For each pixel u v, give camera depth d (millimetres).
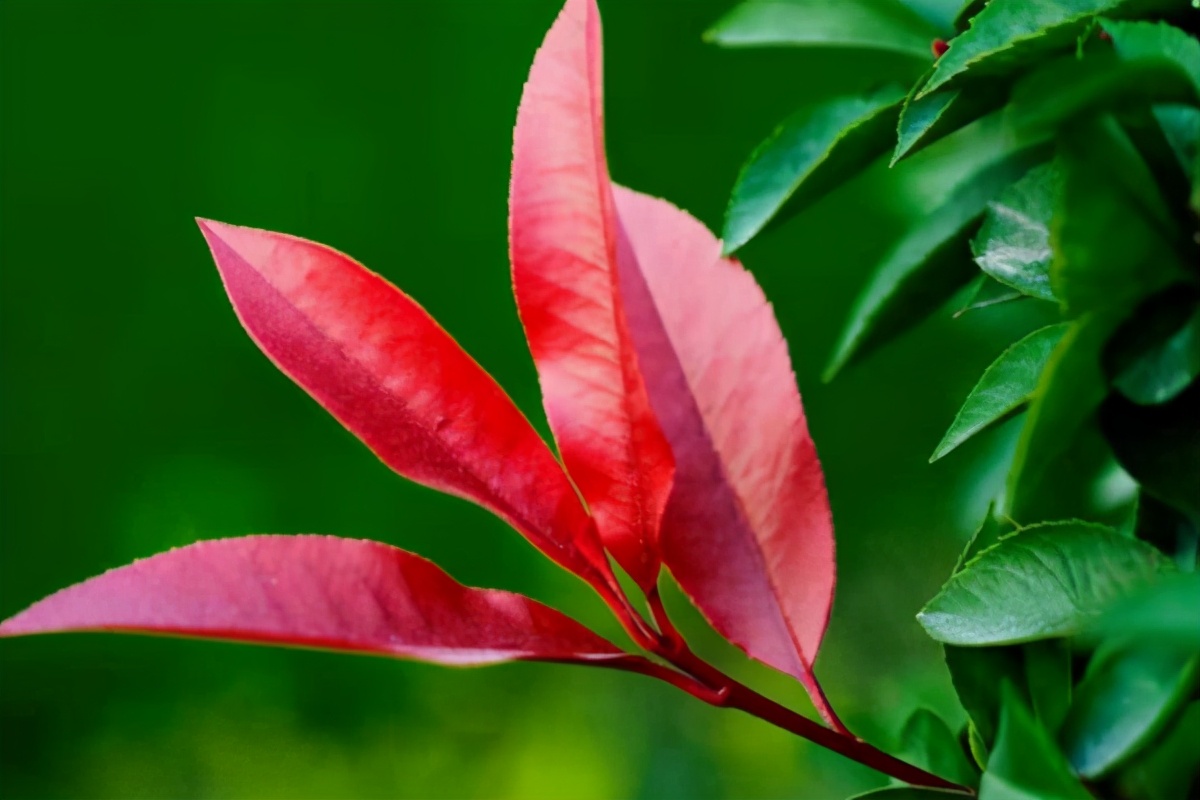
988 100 509
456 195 1491
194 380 1498
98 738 1400
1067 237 476
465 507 1404
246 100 1534
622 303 504
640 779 1273
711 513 514
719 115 1383
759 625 509
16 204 1523
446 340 503
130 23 1541
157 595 478
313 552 487
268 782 1375
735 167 1371
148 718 1407
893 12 559
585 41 489
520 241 498
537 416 1401
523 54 1487
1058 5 495
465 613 493
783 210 529
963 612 487
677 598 1256
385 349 502
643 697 1306
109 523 1463
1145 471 489
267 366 1486
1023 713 479
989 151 556
